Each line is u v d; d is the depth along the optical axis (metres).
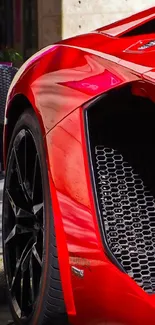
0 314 4.41
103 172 3.18
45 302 3.50
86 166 3.19
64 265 3.31
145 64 3.10
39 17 10.30
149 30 3.73
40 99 3.53
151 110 3.14
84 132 3.21
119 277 3.01
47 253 3.45
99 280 3.09
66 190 3.27
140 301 2.94
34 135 3.59
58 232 3.32
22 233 3.88
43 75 3.60
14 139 3.86
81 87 3.28
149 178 3.17
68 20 10.23
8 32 10.41
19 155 3.83
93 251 3.11
